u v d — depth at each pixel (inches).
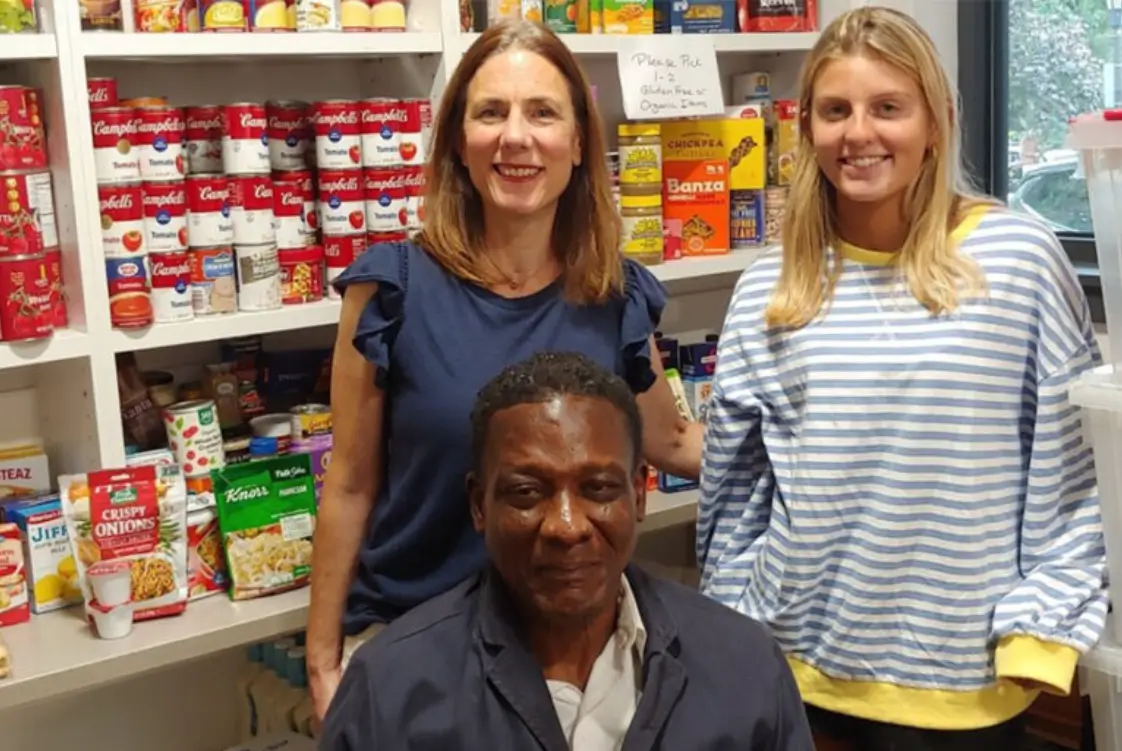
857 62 58.0
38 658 63.5
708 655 46.4
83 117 67.4
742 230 95.8
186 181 72.7
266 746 82.2
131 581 67.0
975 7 103.3
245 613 69.3
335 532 63.6
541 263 63.7
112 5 68.8
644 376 65.0
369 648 46.3
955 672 58.6
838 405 59.2
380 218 77.8
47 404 76.7
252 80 85.0
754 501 64.1
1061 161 102.3
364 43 75.8
